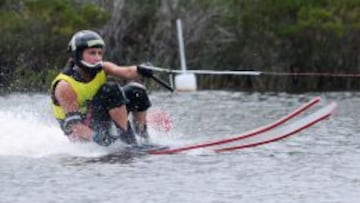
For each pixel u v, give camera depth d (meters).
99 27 97.75
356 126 49.56
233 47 101.06
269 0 100.62
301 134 45.84
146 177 34.34
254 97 75.81
